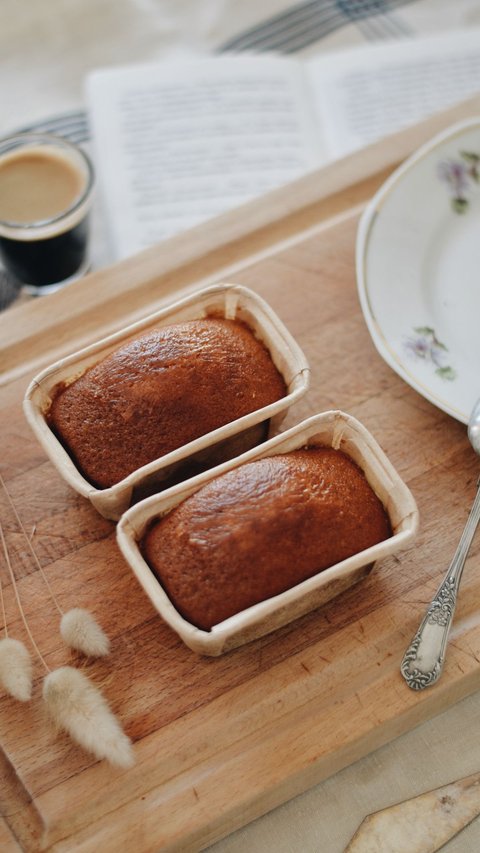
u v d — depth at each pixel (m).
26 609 0.45
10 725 0.43
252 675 0.44
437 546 0.47
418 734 0.45
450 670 0.44
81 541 0.47
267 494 0.41
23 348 0.52
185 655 0.44
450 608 0.44
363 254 0.52
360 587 0.46
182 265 0.55
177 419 0.43
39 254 0.60
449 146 0.56
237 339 0.46
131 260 0.55
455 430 0.50
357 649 0.44
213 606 0.40
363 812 0.44
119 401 0.44
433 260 0.54
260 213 0.57
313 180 0.58
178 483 0.45
